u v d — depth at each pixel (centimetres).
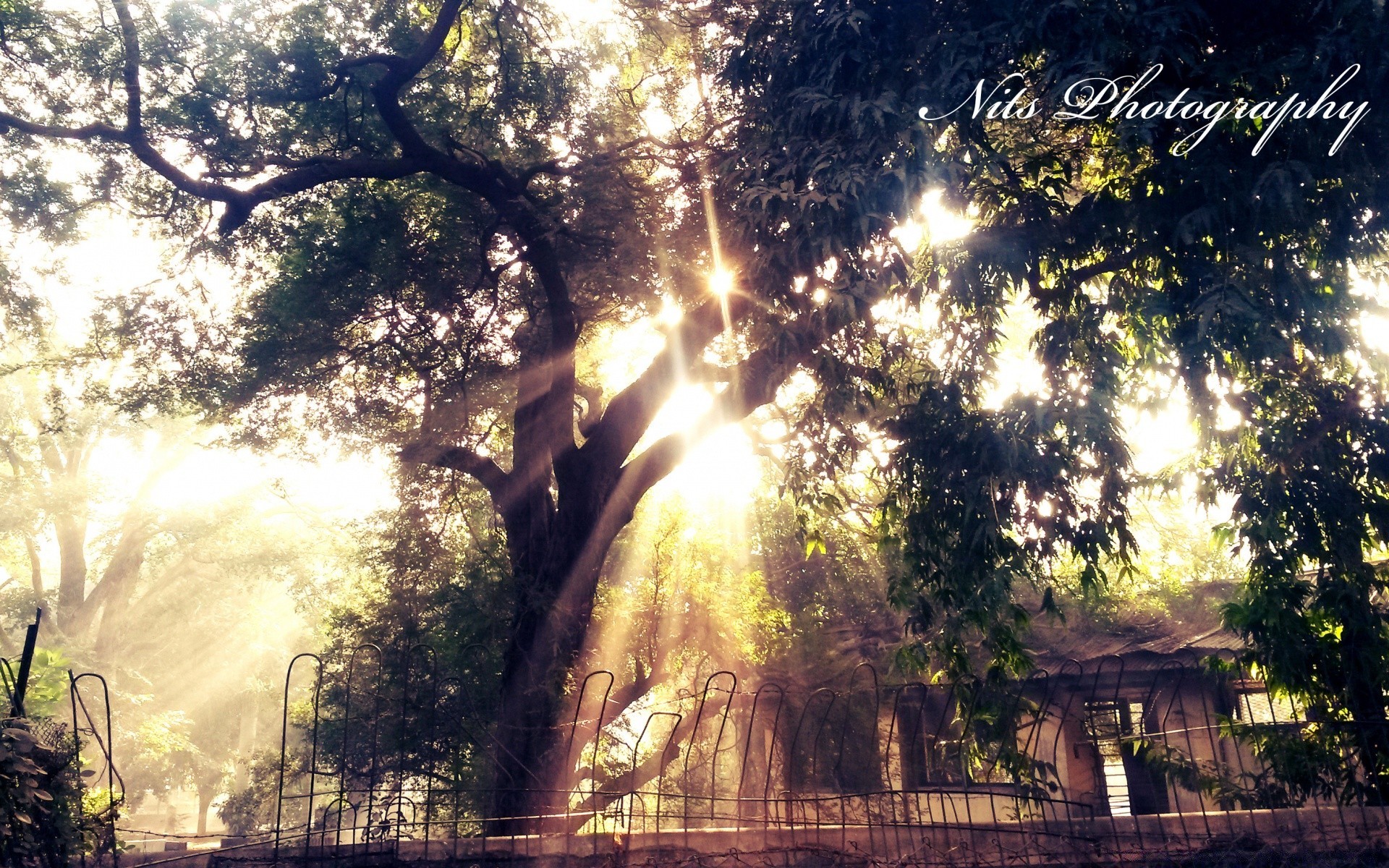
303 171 1394
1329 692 726
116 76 1409
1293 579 765
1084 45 762
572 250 1474
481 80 1623
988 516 812
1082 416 795
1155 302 829
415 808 719
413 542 1695
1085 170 992
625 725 692
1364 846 602
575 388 1694
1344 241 802
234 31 1420
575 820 741
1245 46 792
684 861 636
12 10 1341
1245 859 604
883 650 2034
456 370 1600
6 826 526
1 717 591
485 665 1584
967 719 774
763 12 960
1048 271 916
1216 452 848
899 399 1025
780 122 908
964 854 624
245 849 637
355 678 1525
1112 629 1878
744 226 919
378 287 1545
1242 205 755
